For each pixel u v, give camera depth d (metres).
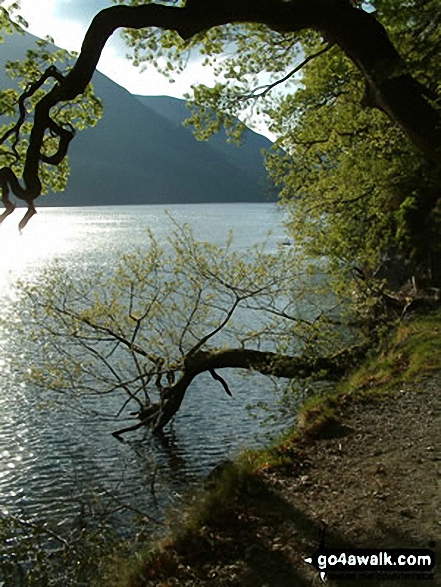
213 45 9.62
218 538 5.43
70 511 12.05
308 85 15.44
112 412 18.53
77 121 8.70
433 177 14.64
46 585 6.75
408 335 14.28
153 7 6.00
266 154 19.64
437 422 8.37
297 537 5.38
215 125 11.84
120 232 105.00
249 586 4.70
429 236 19.97
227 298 27.12
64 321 15.41
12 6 7.62
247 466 7.23
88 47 5.98
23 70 7.93
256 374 21.23
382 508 5.79
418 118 6.42
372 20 6.35
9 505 12.53
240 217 146.62
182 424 17.22
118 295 15.20
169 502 11.38
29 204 6.05
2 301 37.34
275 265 15.65
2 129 7.97
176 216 155.88
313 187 19.23
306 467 7.12
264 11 6.13
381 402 9.64
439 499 5.85
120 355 22.52
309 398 12.84
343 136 16.70
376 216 19.52
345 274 18.55
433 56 7.87
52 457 15.41
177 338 15.67
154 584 4.92
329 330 16.73
